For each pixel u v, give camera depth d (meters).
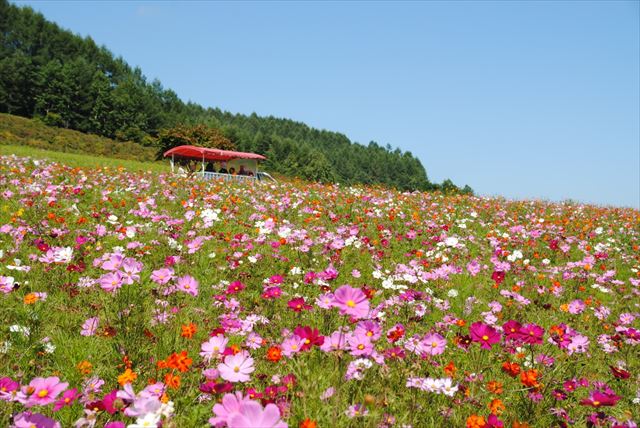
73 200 9.10
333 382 2.70
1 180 10.46
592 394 2.65
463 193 21.08
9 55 120.12
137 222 7.84
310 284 5.30
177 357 2.32
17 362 2.97
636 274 8.02
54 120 97.62
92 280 4.44
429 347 3.08
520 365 3.63
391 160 186.75
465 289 6.03
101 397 2.58
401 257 7.75
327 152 174.62
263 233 7.21
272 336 3.84
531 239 9.82
